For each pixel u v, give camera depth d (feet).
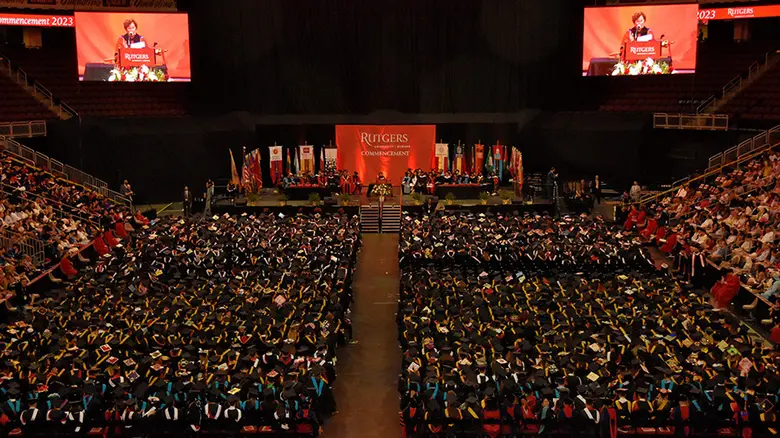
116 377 83.51
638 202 161.89
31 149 161.38
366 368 101.19
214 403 78.84
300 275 115.55
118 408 78.38
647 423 77.97
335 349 104.88
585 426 77.20
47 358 87.92
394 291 129.59
